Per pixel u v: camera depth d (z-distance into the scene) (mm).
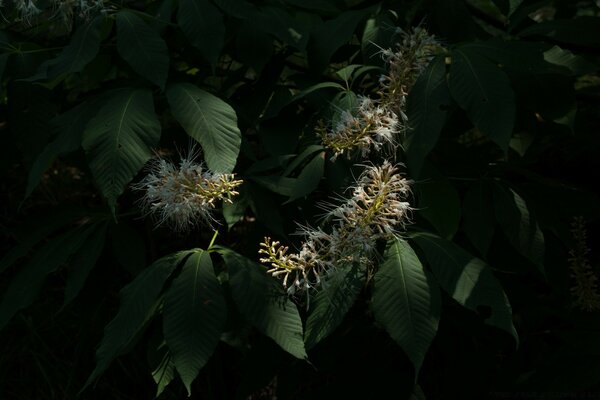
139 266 2416
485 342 2727
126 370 2977
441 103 2066
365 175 2041
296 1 2568
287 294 1959
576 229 2658
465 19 2676
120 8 2428
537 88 2422
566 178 3137
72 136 2156
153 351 2162
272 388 3018
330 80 2859
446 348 2613
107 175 2002
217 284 1934
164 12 2414
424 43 2188
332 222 2275
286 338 1905
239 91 2670
